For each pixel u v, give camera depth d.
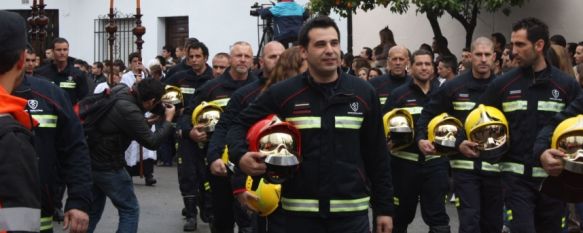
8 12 3.66
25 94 5.67
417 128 8.70
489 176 8.41
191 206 11.12
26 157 3.43
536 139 6.54
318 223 5.53
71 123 5.89
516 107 7.33
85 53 26.08
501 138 7.29
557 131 6.05
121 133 8.14
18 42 3.64
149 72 18.44
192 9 24.69
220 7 24.31
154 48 25.16
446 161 8.97
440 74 12.98
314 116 5.51
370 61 16.66
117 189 8.17
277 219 5.66
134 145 15.48
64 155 5.89
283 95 5.56
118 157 8.16
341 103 5.53
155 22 25.14
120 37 25.53
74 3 26.16
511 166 7.35
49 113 5.76
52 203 5.82
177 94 10.88
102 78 19.52
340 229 5.52
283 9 13.74
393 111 8.91
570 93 7.25
